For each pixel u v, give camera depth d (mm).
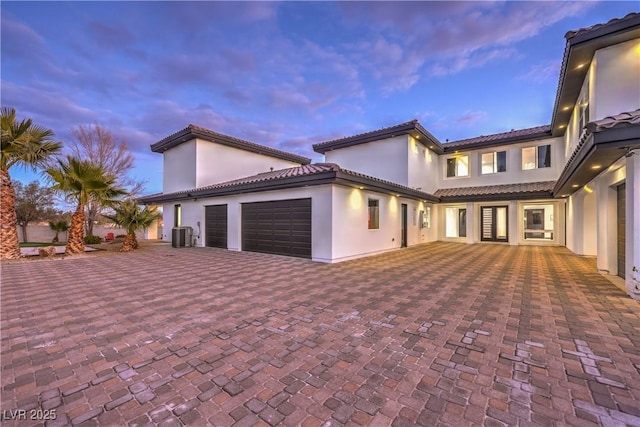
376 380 2709
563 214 14531
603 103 7602
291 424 2135
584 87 9188
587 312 4547
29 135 10180
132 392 2525
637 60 7258
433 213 17500
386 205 12461
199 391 2541
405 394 2494
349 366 2967
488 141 16297
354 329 3920
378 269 8242
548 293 5648
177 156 17156
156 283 6562
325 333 3795
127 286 6289
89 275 7461
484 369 2898
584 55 8008
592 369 2887
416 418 2193
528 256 10836
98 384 2648
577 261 9562
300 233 10391
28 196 19234
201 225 14852
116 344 3479
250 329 3932
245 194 12359
